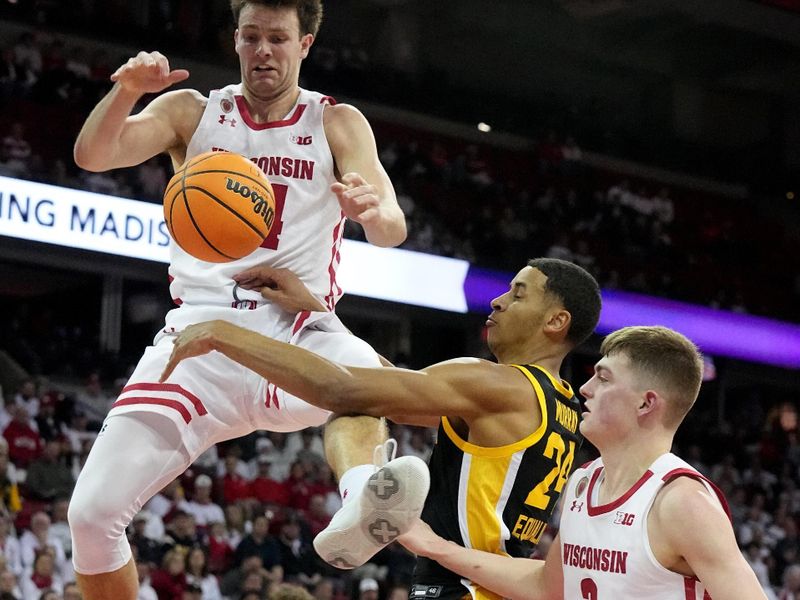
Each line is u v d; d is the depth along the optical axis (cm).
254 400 403
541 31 2719
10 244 1504
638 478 350
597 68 2839
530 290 414
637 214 2409
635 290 2125
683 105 2894
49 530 1160
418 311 1888
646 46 2788
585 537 355
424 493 320
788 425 2208
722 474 1855
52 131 1803
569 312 411
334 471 358
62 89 1839
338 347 397
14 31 1925
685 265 2361
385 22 2598
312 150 403
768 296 2417
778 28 2481
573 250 2223
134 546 1150
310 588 1238
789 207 2702
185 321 404
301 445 1491
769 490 1884
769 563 1599
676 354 355
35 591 1081
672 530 333
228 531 1277
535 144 2461
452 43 2684
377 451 350
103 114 370
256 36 392
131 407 392
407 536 388
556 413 398
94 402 1586
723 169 2680
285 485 1408
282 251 403
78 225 1562
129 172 1689
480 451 391
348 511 329
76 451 1364
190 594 1129
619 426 354
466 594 400
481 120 2448
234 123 403
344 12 2558
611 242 2302
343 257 1780
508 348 419
